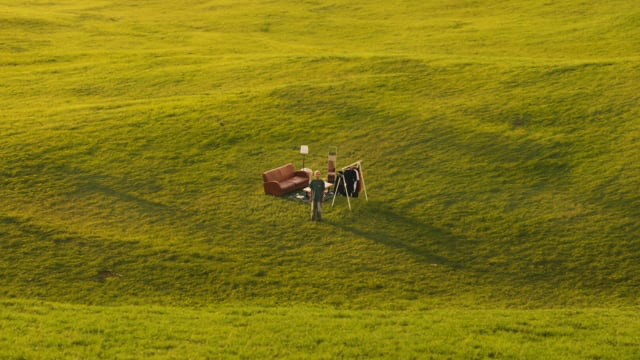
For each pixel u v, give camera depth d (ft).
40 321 118.73
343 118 244.42
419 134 231.91
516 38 358.23
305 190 190.80
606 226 177.88
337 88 270.05
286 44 355.77
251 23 411.95
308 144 225.76
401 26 396.57
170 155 216.95
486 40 357.00
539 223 179.52
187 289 145.38
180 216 180.55
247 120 242.17
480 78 279.08
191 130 234.17
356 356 108.37
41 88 281.95
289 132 233.76
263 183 194.49
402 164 212.84
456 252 165.78
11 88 281.74
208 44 355.56
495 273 157.38
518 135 230.48
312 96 262.47
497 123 239.50
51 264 152.97
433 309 138.82
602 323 126.93
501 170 209.15
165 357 104.83
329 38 375.66
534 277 156.15
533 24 385.50
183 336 113.91
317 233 172.86
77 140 224.53
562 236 173.47
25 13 415.85
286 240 169.27
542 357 109.09
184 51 336.90
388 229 175.73
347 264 158.71
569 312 134.31
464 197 193.16
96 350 106.42
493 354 110.22
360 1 460.55
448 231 175.32
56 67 310.86
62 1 481.05
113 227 173.27
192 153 218.59
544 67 286.46
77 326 116.47
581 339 118.01
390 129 235.61
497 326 123.34
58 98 270.26
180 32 389.60
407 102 257.34
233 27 404.77
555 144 223.92
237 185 199.21
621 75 272.92
